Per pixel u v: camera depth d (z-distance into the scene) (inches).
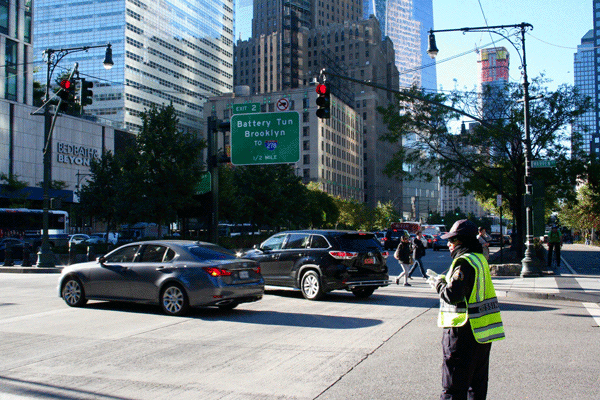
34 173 2380.7
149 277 438.0
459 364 162.2
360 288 565.9
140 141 1224.8
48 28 4611.2
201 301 416.5
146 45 4694.9
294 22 5940.0
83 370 260.5
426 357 284.4
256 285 442.0
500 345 316.8
